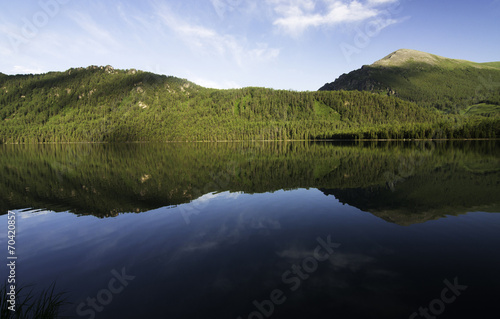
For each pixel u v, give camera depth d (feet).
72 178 105.29
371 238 39.50
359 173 106.83
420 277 28.22
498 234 39.78
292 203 61.36
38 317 22.43
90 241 41.70
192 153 266.98
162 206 61.67
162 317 22.98
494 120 457.68
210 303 24.71
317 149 300.61
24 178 106.01
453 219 47.24
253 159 182.60
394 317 21.97
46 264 34.19
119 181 97.04
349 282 27.58
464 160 145.89
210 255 35.09
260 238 40.73
